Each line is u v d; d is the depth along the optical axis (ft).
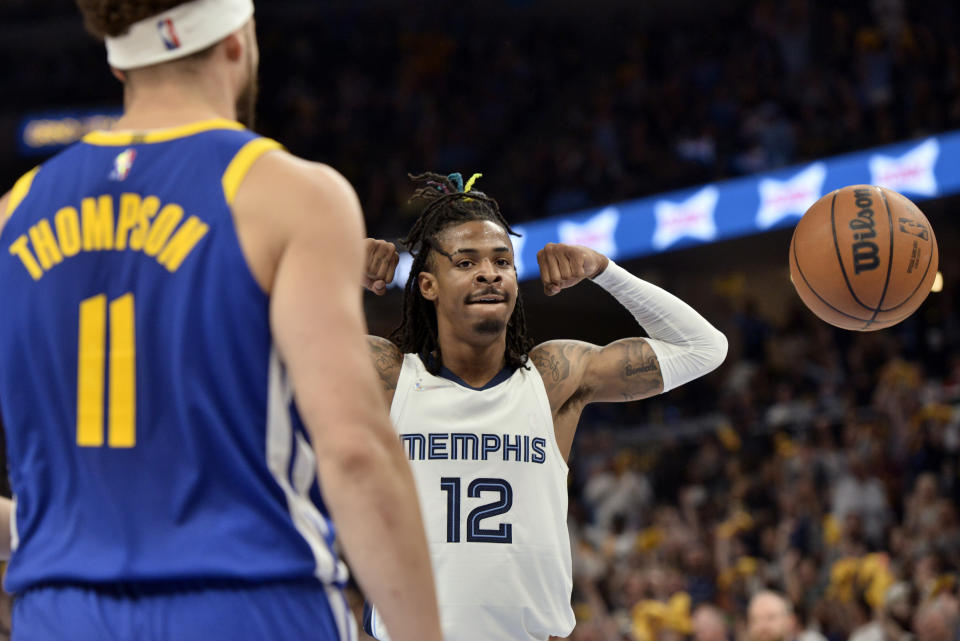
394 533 7.48
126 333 8.11
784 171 66.33
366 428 7.56
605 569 53.26
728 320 85.20
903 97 71.05
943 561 38.68
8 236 8.67
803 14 85.51
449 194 15.97
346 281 8.00
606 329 92.73
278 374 8.11
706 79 88.58
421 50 103.76
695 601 48.08
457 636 14.32
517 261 79.56
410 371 15.47
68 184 8.58
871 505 49.32
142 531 7.91
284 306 7.84
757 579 46.09
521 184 90.12
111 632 7.73
